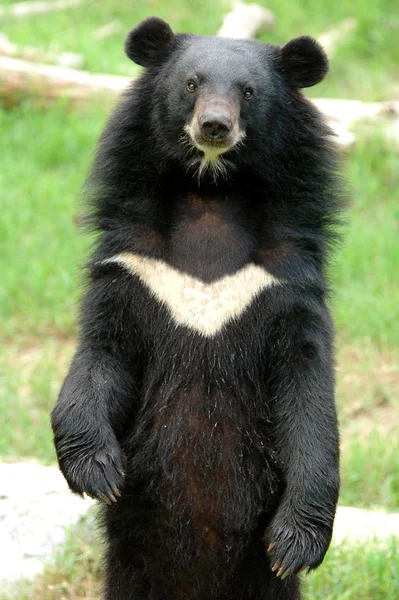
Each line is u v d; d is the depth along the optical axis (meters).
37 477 12.82
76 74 24.22
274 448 9.77
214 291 9.70
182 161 9.97
